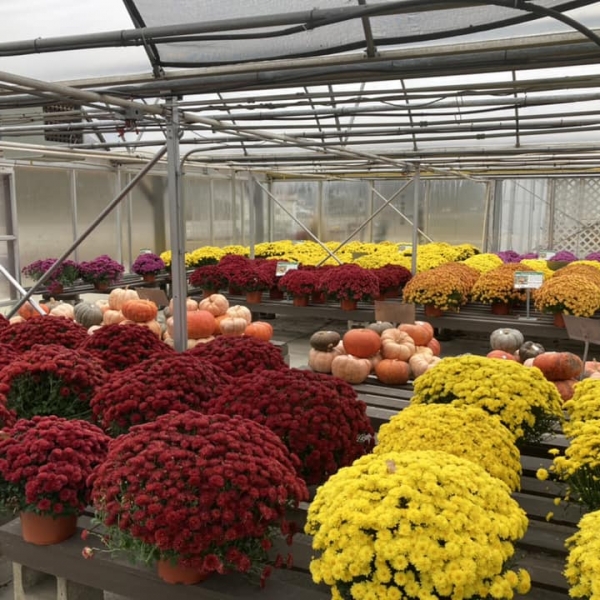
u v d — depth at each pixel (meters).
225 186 10.88
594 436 1.79
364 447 2.13
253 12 2.54
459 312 5.66
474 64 2.37
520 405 2.09
